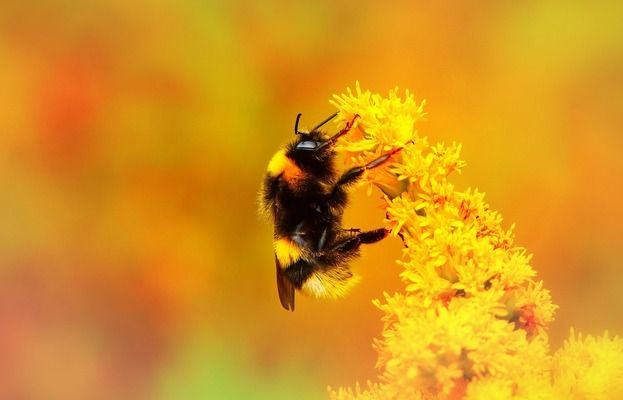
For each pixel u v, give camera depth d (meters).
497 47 0.32
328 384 0.32
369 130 0.25
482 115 0.32
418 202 0.25
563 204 0.32
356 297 0.31
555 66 0.32
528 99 0.32
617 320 0.31
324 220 0.27
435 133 0.32
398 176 0.25
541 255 0.32
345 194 0.27
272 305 0.32
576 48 0.32
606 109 0.32
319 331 0.32
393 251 0.31
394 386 0.24
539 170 0.32
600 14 0.32
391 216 0.25
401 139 0.25
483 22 0.32
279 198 0.27
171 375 0.32
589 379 0.24
